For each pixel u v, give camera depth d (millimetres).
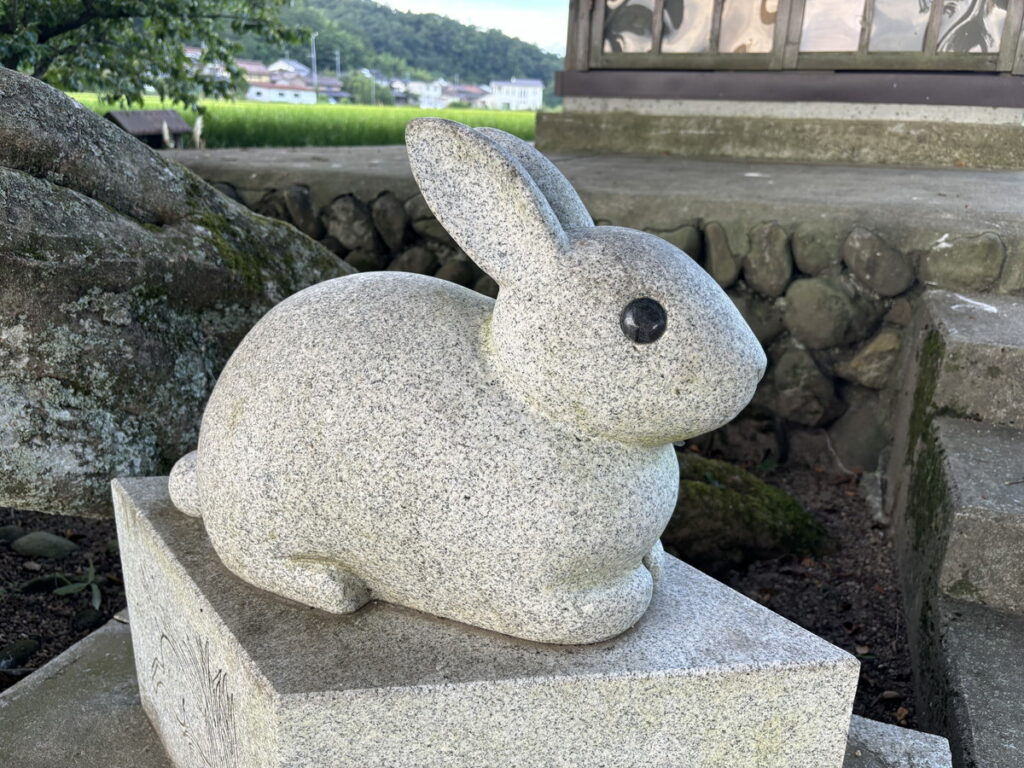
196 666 1498
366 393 1287
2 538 2721
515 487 1243
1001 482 2107
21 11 5168
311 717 1201
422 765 1267
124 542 1805
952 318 2656
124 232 2055
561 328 1197
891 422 3102
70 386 1938
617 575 1363
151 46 6465
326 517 1326
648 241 1265
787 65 5379
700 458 3055
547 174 1333
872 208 3111
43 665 2107
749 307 3281
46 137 1980
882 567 2664
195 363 2195
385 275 1484
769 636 1390
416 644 1325
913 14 5066
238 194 4059
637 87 5746
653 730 1308
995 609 2020
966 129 5020
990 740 1585
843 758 1415
